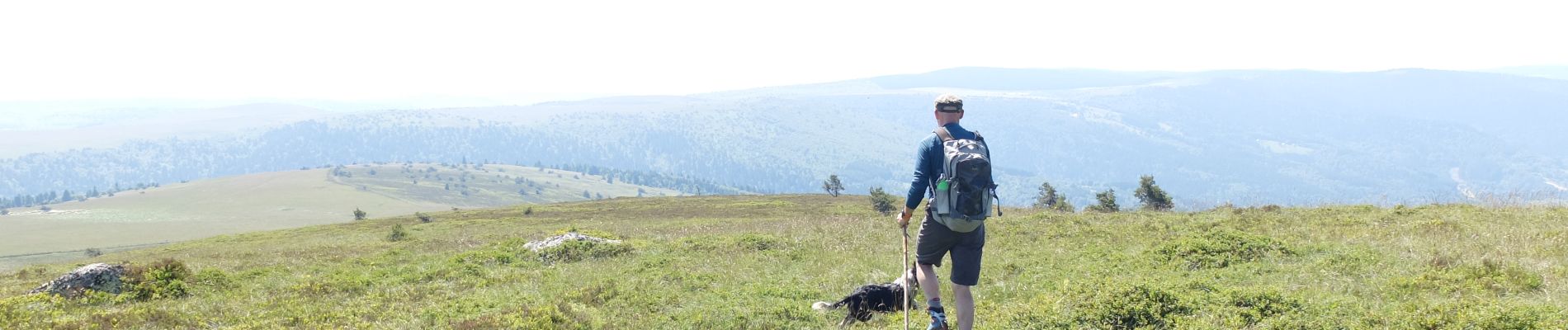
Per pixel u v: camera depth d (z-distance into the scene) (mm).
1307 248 14500
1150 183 45875
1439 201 25594
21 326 12922
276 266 24906
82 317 14086
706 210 94312
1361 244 14984
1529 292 9789
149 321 13617
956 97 7488
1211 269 13742
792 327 11367
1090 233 21047
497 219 87750
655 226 46219
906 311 7613
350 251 33125
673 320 12367
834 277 15617
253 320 13367
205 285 18828
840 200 112000
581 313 12805
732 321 11898
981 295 13242
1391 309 8992
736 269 18391
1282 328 8367
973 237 7422
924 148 7406
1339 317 8742
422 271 20250
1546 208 20219
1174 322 8719
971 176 7129
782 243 23250
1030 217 26578
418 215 101062
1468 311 7938
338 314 13500
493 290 16359
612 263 21078
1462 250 13492
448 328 11586
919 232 7672
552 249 23031
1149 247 16188
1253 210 25266
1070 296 9867
